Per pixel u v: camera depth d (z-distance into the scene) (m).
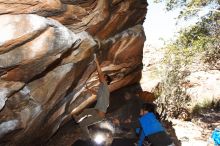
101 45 6.30
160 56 14.62
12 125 4.19
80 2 4.49
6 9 3.44
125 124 6.43
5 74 3.74
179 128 8.45
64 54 4.77
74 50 5.02
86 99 6.94
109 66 7.38
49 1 3.79
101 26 5.82
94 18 5.29
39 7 3.74
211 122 9.41
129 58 7.93
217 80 12.84
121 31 7.14
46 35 3.97
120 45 7.23
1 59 3.54
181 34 9.94
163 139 4.70
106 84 5.81
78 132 7.02
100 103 5.77
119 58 7.50
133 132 6.07
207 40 9.58
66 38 4.38
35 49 3.88
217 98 11.52
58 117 6.09
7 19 3.50
